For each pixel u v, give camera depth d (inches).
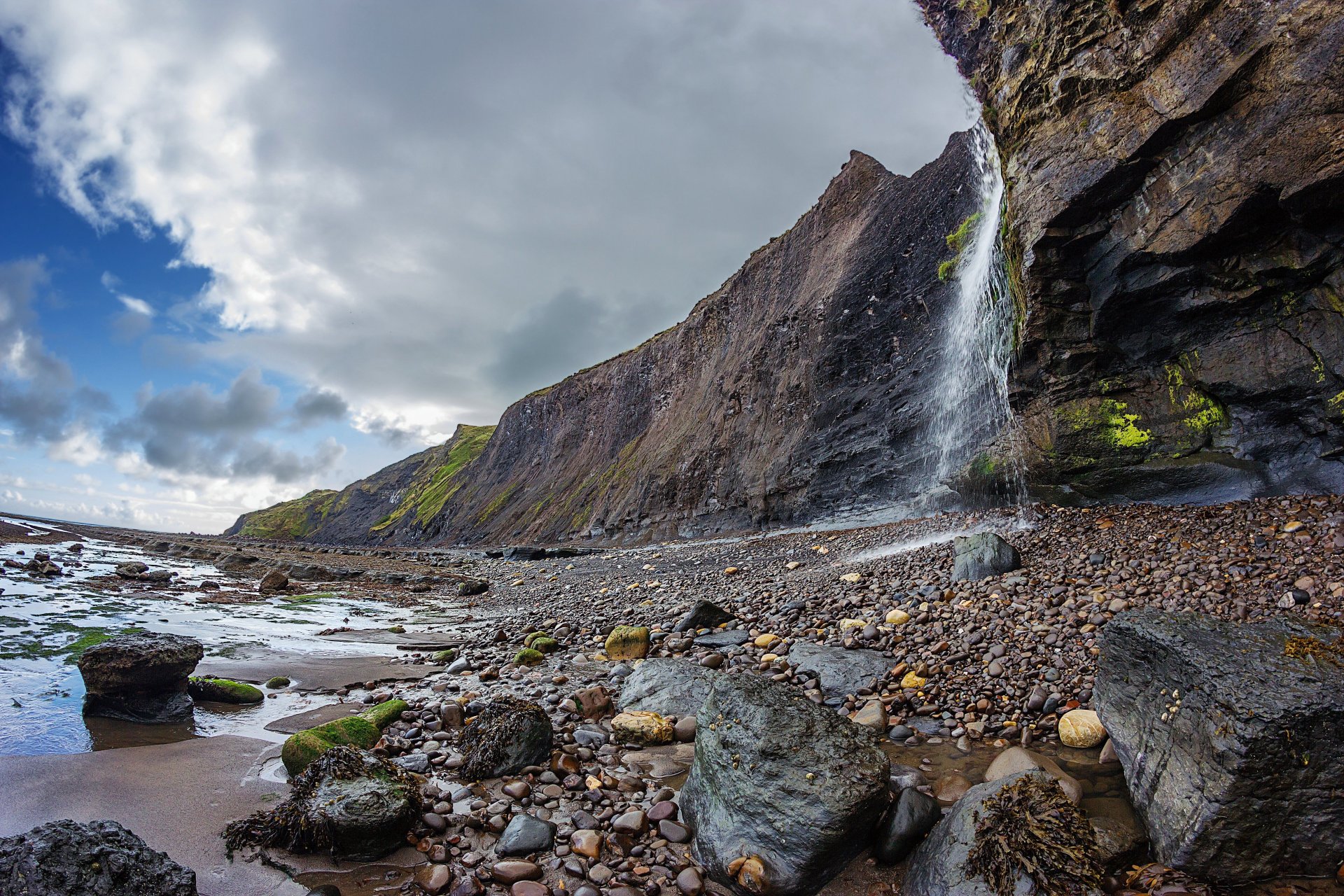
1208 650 170.1
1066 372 501.4
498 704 243.0
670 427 1964.8
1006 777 166.2
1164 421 452.8
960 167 1011.9
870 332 1106.1
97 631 421.4
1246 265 387.5
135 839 139.8
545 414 3238.2
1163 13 390.6
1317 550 296.7
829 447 1071.0
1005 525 498.6
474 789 203.8
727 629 402.0
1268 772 142.9
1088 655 260.7
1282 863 142.3
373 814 168.2
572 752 232.5
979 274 713.6
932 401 862.5
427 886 153.5
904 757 221.6
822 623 370.6
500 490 3250.5
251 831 171.5
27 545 1069.1
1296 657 161.0
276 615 597.0
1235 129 365.1
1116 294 451.5
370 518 5851.4
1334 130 320.5
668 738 246.4
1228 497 407.5
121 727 251.8
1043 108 475.2
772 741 178.4
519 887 153.0
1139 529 394.3
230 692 298.5
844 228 1441.9
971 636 300.8
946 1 552.4
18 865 120.4
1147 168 414.6
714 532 1386.6
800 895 153.8
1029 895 135.3
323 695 317.4
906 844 165.0
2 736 232.1
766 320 1601.9
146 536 2046.0
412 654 423.5
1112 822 168.9
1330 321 361.7
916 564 444.8
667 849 173.3
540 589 820.6
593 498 2219.5
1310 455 380.8
